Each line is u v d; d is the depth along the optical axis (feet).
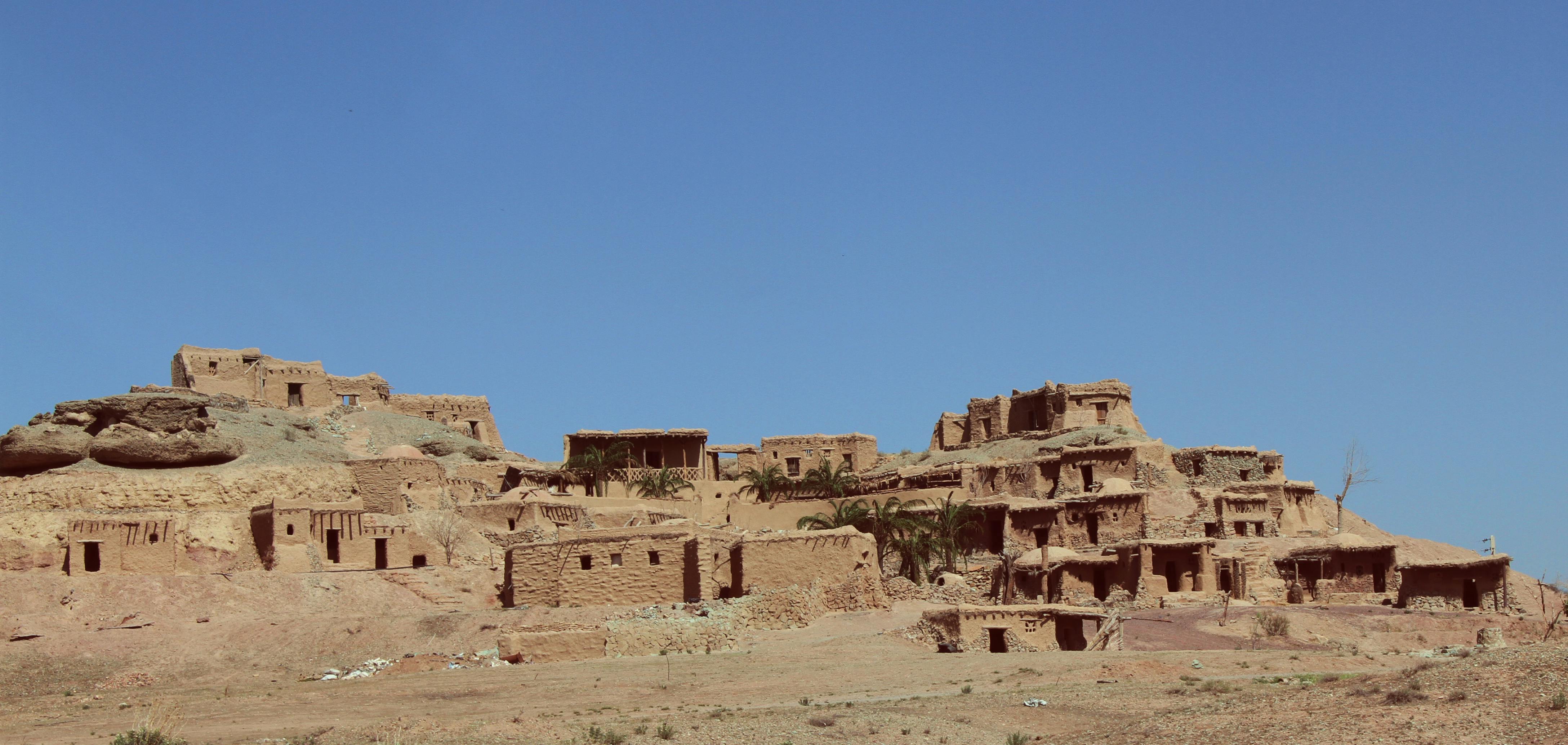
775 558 250.98
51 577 249.55
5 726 180.45
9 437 288.10
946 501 327.47
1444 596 255.70
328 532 280.31
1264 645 228.63
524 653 218.59
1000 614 225.35
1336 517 329.31
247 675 219.20
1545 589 265.13
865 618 245.24
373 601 256.93
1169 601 267.80
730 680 197.57
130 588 245.24
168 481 287.28
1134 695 171.01
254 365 379.55
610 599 248.52
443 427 389.39
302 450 320.91
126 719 179.73
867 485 371.76
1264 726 134.82
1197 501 300.81
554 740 156.35
